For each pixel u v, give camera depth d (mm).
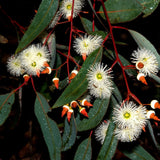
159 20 402
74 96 325
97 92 330
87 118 345
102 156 345
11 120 447
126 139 339
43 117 356
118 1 342
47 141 349
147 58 337
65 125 358
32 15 407
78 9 359
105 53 366
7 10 411
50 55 358
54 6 341
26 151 499
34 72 349
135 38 353
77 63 365
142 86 405
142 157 382
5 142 485
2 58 417
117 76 382
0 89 435
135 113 329
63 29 385
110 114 354
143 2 349
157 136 437
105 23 359
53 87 373
